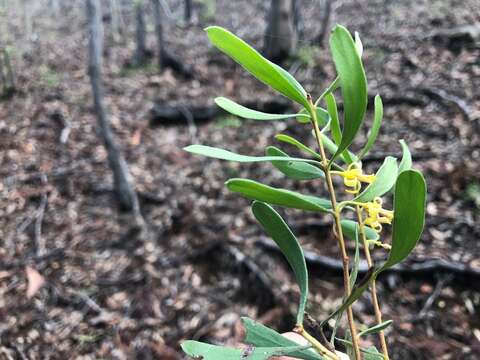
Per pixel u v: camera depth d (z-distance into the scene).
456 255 2.85
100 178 4.10
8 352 2.52
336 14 8.52
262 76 0.54
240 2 10.26
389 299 2.66
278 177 3.87
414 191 0.46
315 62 6.26
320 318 2.51
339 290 2.74
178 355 2.45
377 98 0.64
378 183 0.60
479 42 5.95
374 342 2.37
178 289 2.92
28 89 5.89
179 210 3.58
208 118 5.14
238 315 2.69
